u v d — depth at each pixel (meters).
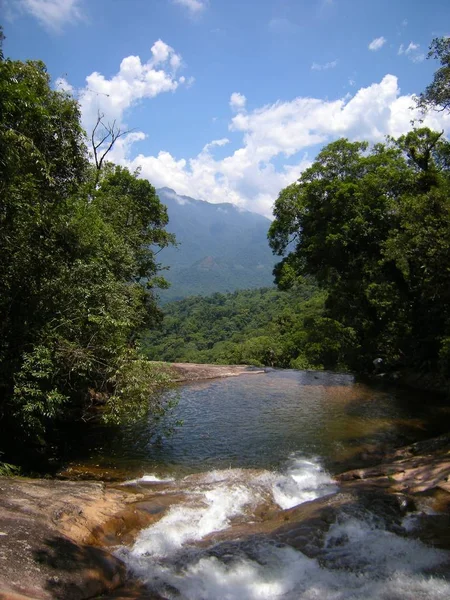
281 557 5.23
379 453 10.16
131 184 22.84
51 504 5.99
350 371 27.52
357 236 20.86
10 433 9.05
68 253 10.30
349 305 26.47
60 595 3.99
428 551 5.20
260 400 16.72
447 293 14.62
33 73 10.87
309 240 23.25
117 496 7.11
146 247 21.94
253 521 6.84
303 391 18.67
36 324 8.77
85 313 9.48
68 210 11.17
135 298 12.43
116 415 9.66
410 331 21.12
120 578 4.76
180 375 22.42
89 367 9.12
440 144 20.00
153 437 11.83
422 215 14.20
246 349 52.66
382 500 6.79
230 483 8.17
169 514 6.74
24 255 8.73
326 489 8.06
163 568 5.04
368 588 4.46
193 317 127.44
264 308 117.31
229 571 4.93
